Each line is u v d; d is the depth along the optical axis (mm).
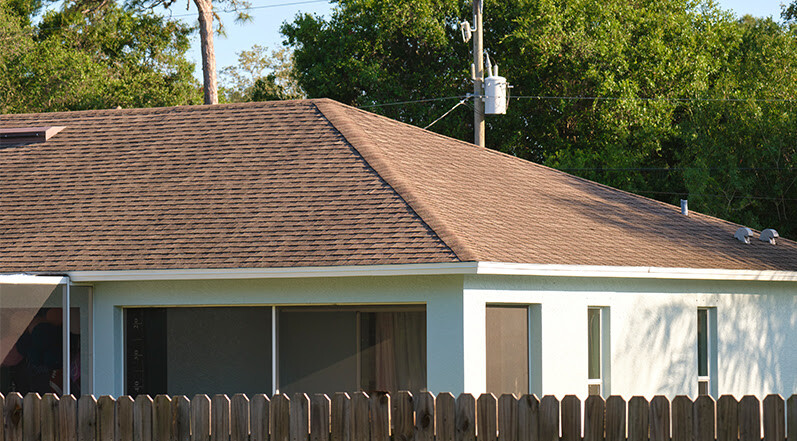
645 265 17984
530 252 16500
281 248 16578
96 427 12094
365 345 16375
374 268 15367
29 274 17000
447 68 50875
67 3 48594
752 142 45438
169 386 17359
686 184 44281
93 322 17625
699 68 49188
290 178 19516
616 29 47969
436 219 16766
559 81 48844
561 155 46688
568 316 17453
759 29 52281
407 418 11367
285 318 16844
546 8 47312
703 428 10578
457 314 15430
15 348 16609
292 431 11562
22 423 12375
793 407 10359
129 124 23922
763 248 23016
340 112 23062
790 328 22266
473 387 15398
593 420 10930
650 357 19078
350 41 50312
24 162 22422
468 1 49781
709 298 20375
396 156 20859
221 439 11734
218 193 19297
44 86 56594
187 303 17078
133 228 18297
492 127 50219
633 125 47562
